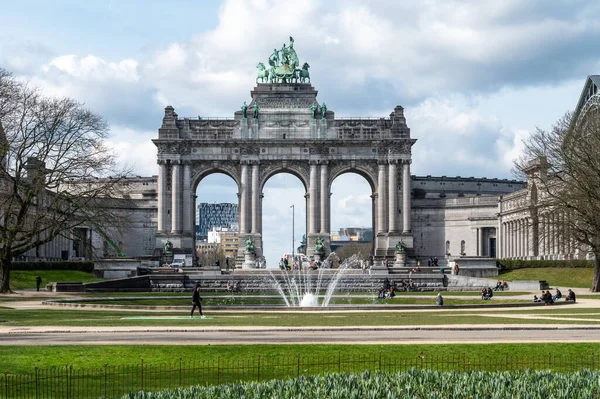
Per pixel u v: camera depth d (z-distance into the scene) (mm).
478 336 52438
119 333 53750
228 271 158875
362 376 31312
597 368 40969
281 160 192375
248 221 190875
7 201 106875
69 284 121812
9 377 38625
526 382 30125
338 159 193000
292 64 197000
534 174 134875
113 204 198875
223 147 192625
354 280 141000
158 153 192250
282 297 108000
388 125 194250
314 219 190500
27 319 66312
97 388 37000
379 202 193125
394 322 62531
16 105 105750
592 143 112875
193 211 192750
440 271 152625
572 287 130125
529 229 174375
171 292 125000
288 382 30406
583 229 115625
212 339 50375
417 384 30594
